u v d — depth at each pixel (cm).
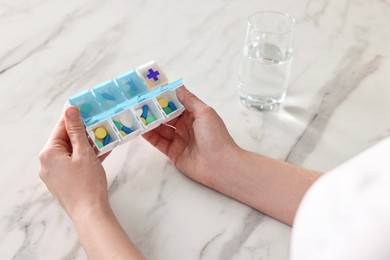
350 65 109
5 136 90
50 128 92
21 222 78
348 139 93
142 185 85
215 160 83
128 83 87
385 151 33
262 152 90
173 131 89
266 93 96
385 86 104
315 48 112
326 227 33
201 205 82
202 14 119
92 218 73
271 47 96
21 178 84
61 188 76
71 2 120
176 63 106
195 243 77
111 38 111
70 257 74
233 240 77
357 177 33
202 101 91
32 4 118
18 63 104
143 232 78
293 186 80
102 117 81
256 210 82
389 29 119
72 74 103
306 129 95
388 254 30
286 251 76
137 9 119
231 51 110
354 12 123
